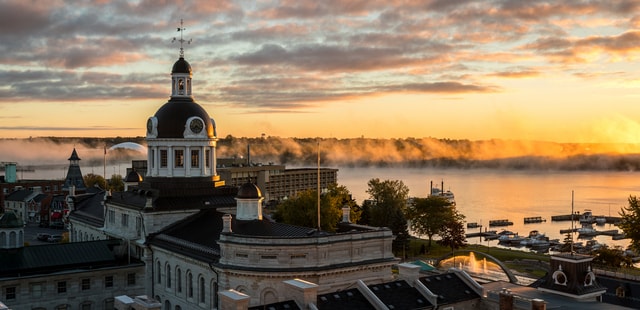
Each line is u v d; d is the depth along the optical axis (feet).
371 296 212.84
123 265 344.28
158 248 334.24
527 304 221.46
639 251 476.54
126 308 194.18
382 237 292.81
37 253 336.29
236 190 382.63
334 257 278.67
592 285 239.71
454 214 646.74
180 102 384.06
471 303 230.48
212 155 384.47
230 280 276.62
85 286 333.21
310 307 199.31
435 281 234.17
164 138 370.94
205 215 355.56
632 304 274.36
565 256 246.88
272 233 297.53
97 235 425.28
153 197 355.56
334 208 518.78
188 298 311.27
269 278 269.03
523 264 515.91
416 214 609.83
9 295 313.12
